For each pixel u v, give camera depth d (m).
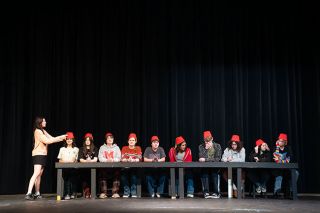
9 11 7.80
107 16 7.98
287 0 8.06
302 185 7.79
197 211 4.84
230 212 4.78
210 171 6.68
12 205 5.49
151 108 7.86
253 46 8.05
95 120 7.82
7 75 7.70
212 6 8.08
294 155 7.87
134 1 8.02
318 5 8.04
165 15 8.02
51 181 7.58
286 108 7.96
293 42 8.05
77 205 5.45
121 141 7.79
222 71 7.95
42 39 7.84
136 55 7.95
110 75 7.89
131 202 5.78
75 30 7.95
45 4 7.92
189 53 7.98
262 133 7.94
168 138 7.82
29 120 7.68
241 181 6.27
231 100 7.97
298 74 8.02
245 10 8.06
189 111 7.90
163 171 6.61
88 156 6.59
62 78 7.80
